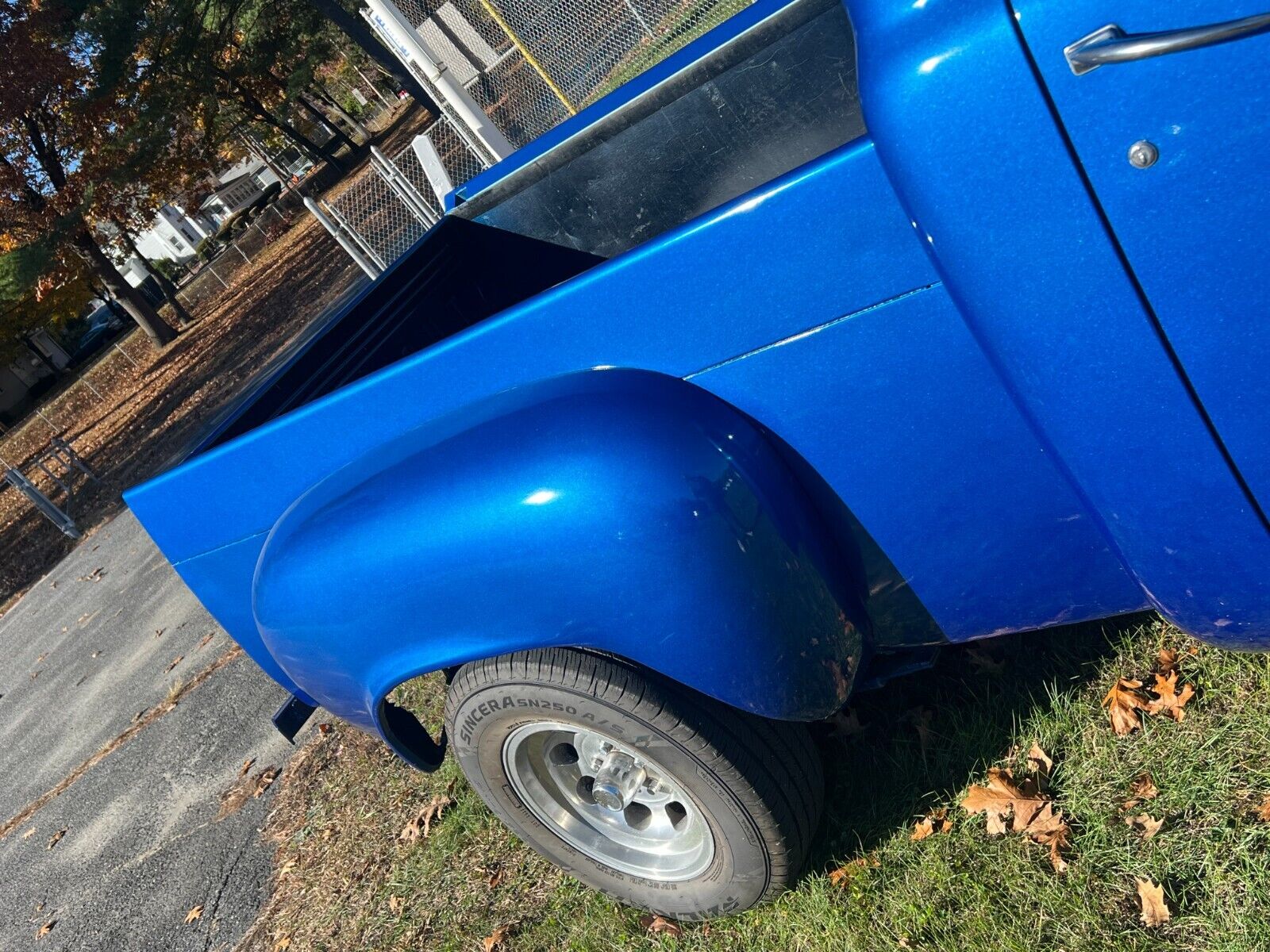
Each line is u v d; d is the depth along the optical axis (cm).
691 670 187
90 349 5166
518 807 246
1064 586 178
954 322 155
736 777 206
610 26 970
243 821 463
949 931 205
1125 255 135
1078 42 126
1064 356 145
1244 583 154
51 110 2684
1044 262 140
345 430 220
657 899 242
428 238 334
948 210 142
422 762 253
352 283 1989
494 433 194
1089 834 204
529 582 190
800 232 158
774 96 288
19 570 1681
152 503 248
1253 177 126
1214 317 135
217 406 1866
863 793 244
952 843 220
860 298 159
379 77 5347
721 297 170
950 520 175
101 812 581
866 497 179
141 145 2525
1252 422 140
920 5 138
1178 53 122
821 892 228
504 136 1018
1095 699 225
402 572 202
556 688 208
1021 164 135
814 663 185
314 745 486
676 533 175
